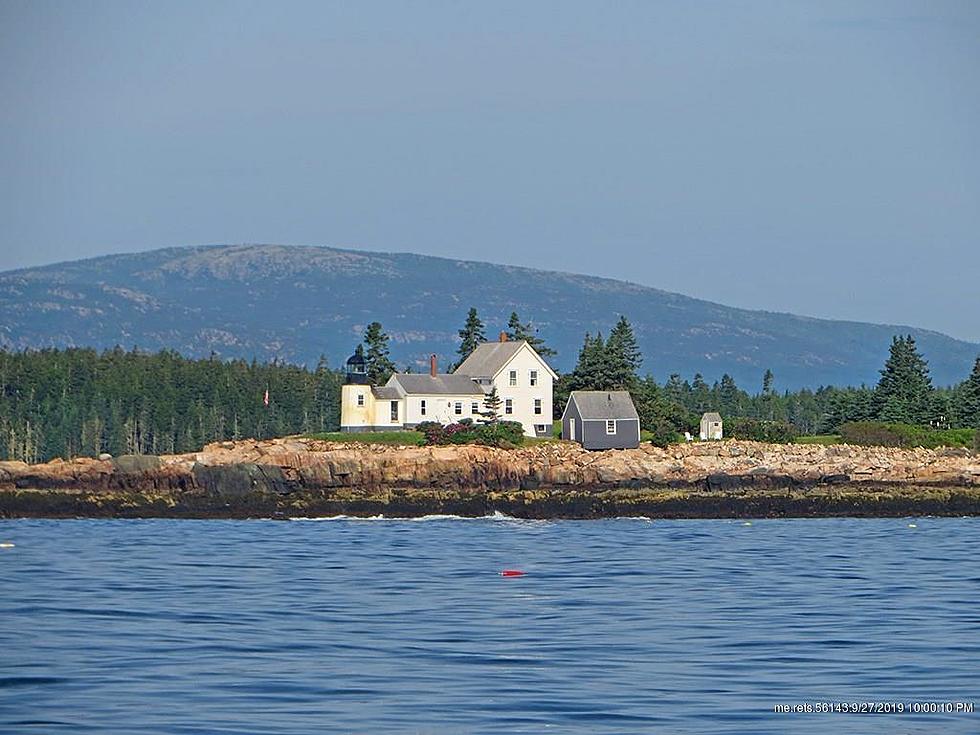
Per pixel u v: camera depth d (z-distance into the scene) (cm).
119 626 13338
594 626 13400
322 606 14838
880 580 17350
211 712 9531
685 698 10031
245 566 18938
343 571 18338
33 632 12950
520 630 13175
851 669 11125
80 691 10231
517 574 18038
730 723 9256
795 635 12800
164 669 11106
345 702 9894
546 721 9306
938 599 15412
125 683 10544
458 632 13038
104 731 8944
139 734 8869
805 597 15625
